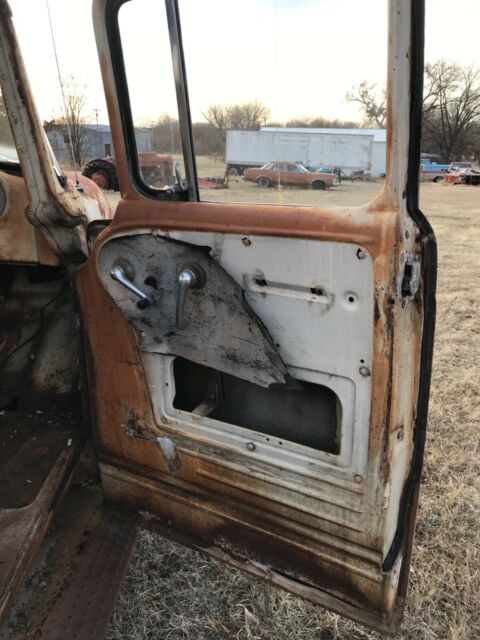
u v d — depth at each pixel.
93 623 1.39
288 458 1.36
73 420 1.87
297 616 1.96
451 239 9.42
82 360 1.64
